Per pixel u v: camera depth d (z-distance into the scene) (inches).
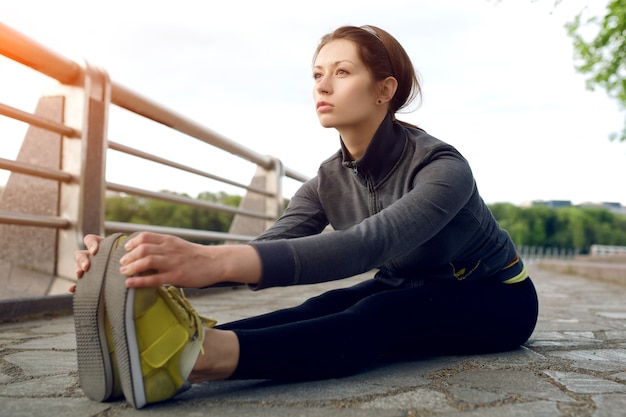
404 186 56.7
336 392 48.1
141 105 144.1
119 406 44.2
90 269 42.8
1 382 54.0
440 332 59.4
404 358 64.0
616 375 56.9
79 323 43.4
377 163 57.5
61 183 124.3
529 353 68.8
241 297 175.8
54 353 71.1
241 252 41.1
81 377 45.0
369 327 52.9
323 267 43.0
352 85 55.3
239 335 46.4
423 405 44.5
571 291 224.5
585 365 61.9
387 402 45.2
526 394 48.4
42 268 124.1
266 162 237.1
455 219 56.5
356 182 61.7
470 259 60.9
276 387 49.7
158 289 42.4
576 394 48.7
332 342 49.9
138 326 42.0
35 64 112.0
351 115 55.6
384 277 67.0
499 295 63.4
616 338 86.2
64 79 122.9
